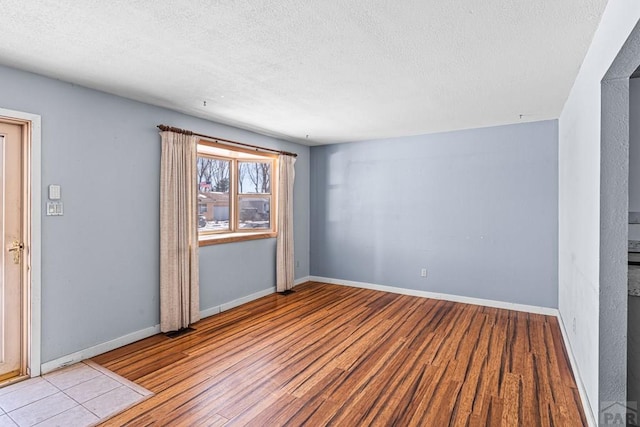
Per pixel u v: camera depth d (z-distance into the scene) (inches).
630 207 93.5
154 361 115.3
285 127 176.7
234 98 129.3
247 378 103.8
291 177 211.0
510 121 163.8
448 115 153.0
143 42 85.3
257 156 197.8
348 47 87.7
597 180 77.2
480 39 83.0
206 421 83.4
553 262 161.0
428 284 193.6
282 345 128.2
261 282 195.5
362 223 214.8
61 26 77.4
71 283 114.0
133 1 67.6
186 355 119.8
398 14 72.1
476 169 178.4
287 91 121.6
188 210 147.5
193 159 150.2
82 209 116.6
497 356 118.0
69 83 112.7
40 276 106.3
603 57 71.9
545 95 124.7
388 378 103.8
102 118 121.7
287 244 208.2
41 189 106.3
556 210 160.1
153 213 139.3
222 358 117.3
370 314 164.1
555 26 76.5
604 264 74.6
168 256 140.7
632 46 59.3
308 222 235.1
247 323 152.3
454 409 88.4
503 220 172.4
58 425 82.2
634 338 81.3
